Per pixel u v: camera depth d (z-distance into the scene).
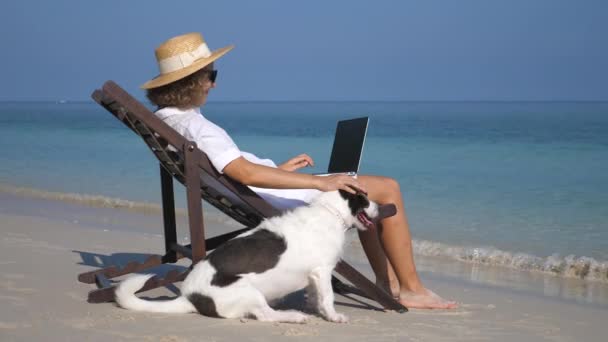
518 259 6.79
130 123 3.96
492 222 9.09
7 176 14.00
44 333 3.35
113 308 3.87
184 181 4.34
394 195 4.25
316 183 3.73
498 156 18.33
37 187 12.32
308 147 23.48
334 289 4.67
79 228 7.44
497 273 6.32
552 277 6.22
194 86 3.96
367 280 4.05
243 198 3.84
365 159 18.11
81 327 3.47
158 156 4.21
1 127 36.75
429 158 18.12
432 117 53.50
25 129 34.41
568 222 9.05
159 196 11.17
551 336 3.87
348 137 4.25
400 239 4.29
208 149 3.78
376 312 4.20
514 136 25.42
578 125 34.00
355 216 3.73
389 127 33.94
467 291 5.30
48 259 5.45
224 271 3.57
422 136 26.36
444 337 3.65
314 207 3.72
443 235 8.21
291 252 3.59
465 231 8.45
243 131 34.28
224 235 4.49
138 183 12.85
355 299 4.59
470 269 6.49
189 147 3.71
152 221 8.86
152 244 6.62
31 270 4.93
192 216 3.79
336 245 3.67
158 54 3.97
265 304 3.58
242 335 3.39
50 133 30.31
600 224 8.87
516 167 15.72
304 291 4.61
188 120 3.89
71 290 4.32
